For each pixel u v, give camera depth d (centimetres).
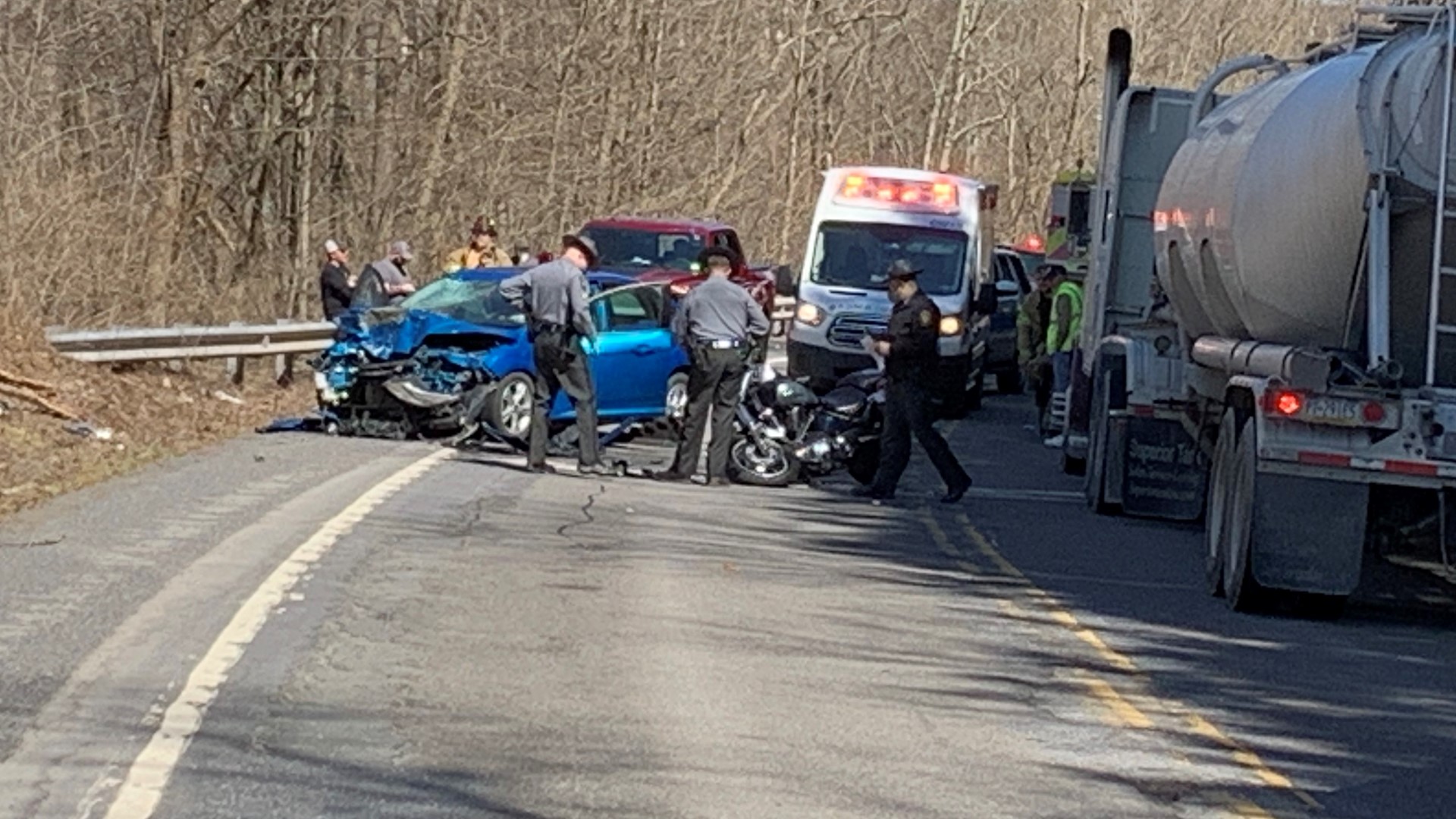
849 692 956
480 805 737
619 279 2214
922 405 1808
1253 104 1508
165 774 760
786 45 5234
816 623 1139
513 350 2000
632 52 4356
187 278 3014
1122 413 1766
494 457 1942
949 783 794
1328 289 1289
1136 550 1576
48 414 1892
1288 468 1235
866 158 6781
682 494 1759
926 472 2114
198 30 3005
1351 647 1177
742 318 1855
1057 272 2805
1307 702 995
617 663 998
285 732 831
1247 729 923
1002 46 7638
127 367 2245
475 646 1022
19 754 779
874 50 6431
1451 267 1216
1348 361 1244
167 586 1123
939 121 6091
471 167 3894
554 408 2053
